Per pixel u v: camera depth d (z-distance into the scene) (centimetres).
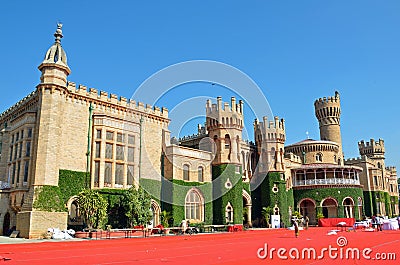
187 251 2022
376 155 9538
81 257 1731
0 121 4819
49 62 3722
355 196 6788
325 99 8744
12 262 1551
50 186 3469
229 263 1480
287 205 6281
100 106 4175
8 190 3684
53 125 3612
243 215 5709
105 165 4044
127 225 3897
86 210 3491
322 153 7725
